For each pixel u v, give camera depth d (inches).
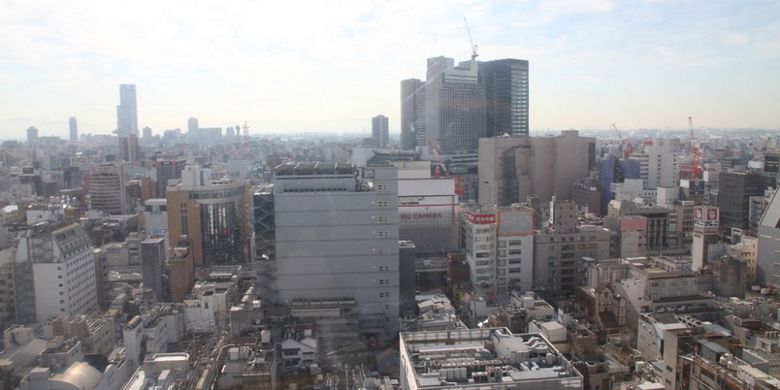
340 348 6520.7
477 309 7588.6
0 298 7613.2
